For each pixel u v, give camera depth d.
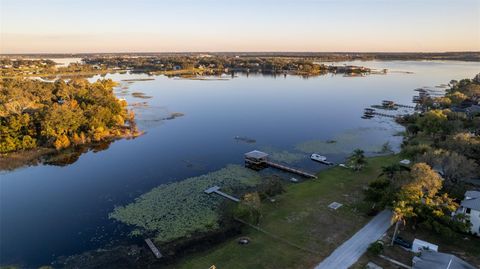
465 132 79.44
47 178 72.81
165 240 48.50
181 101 165.75
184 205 59.19
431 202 46.94
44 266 43.25
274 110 145.00
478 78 190.88
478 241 45.03
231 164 80.12
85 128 100.62
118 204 60.31
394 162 76.44
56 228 52.72
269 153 88.19
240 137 103.75
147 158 85.12
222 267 40.72
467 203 47.41
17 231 52.03
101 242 48.62
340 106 153.62
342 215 52.88
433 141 86.31
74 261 44.16
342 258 41.62
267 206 57.03
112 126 109.12
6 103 105.12
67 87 141.25
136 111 139.62
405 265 39.88
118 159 84.44
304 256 42.31
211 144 96.88
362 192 61.31
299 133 108.12
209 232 50.19
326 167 77.38
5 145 86.88
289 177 71.81
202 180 70.25
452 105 129.50
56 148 89.75
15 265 43.66
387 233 47.19
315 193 61.78
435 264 36.03
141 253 45.41
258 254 43.16
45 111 95.25
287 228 49.41
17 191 66.44
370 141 98.50
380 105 154.25
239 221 52.47
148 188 67.00
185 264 42.00
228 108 149.50
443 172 58.03
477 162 62.56
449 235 44.16
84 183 69.88
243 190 65.19
